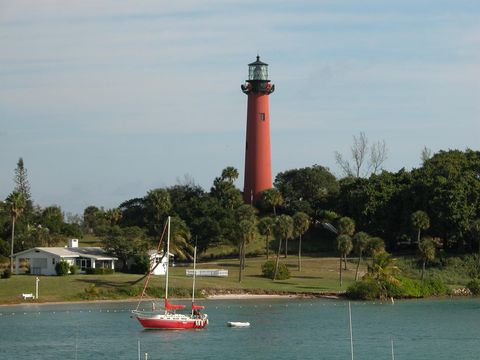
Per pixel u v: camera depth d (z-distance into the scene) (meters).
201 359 125.31
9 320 161.12
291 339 142.75
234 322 158.75
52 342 138.50
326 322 162.75
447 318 170.38
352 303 196.75
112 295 189.75
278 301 196.38
